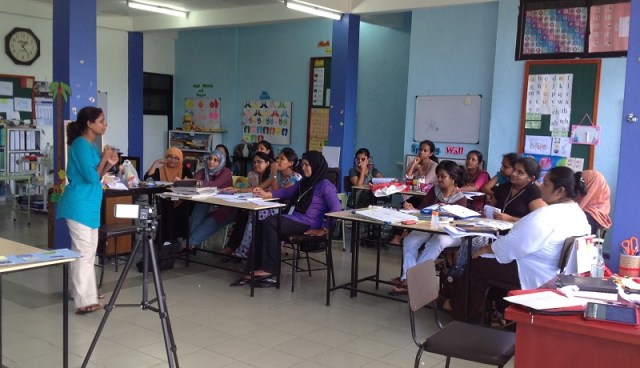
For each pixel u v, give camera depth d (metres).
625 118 3.33
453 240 4.70
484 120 7.46
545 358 2.21
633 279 2.75
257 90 10.81
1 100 9.14
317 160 5.35
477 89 7.48
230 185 6.35
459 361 3.67
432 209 4.73
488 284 4.03
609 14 6.37
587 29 6.51
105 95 10.72
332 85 8.34
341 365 3.56
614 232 3.41
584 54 6.55
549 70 6.79
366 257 6.49
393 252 6.79
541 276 3.68
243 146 10.51
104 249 5.02
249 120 10.95
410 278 2.79
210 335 4.00
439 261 4.96
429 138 7.94
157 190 5.75
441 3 7.33
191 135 11.31
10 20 9.18
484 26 7.37
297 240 5.02
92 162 4.18
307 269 5.81
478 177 6.74
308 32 10.05
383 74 9.41
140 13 9.87
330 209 5.25
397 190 6.37
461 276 4.27
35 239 6.88
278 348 3.80
